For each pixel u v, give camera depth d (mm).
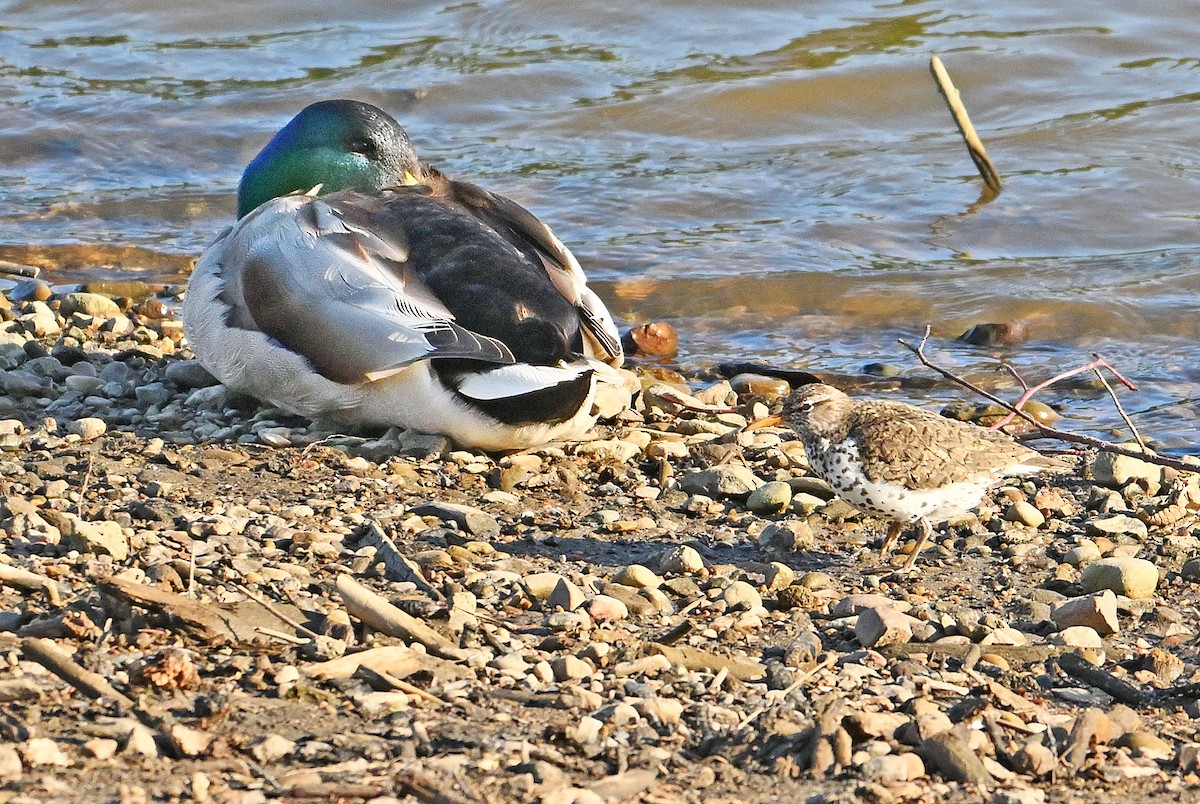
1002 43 26219
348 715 7492
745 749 7426
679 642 9031
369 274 12430
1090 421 15516
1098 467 12961
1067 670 8914
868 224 21062
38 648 7621
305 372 12727
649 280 19391
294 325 12633
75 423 12984
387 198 13477
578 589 9555
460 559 10242
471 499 11836
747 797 6980
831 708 7688
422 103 25094
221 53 27234
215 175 23250
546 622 9141
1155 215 21234
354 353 12312
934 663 8914
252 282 12914
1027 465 10781
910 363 17172
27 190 22438
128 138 24156
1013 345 17688
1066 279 19375
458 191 14000
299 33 28047
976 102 24828
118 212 21797
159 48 27516
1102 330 18047
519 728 7500
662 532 11367
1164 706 8492
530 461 12688
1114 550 11219
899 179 22422
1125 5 27219
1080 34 26406
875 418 10727
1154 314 18312
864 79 25156
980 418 15516
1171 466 12352
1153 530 11820
